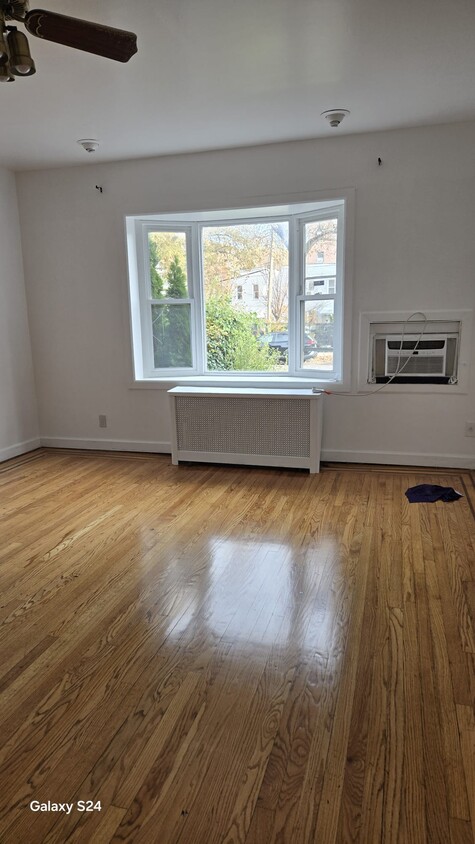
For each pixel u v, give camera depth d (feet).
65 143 12.42
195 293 15.51
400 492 11.74
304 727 5.26
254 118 11.02
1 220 14.58
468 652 6.35
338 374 14.14
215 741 5.11
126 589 7.91
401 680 5.90
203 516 10.68
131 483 12.85
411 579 8.05
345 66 8.76
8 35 5.72
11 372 15.25
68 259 15.05
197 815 4.37
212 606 7.43
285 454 13.33
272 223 14.76
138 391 15.34
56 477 13.43
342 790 4.57
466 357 12.64
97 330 15.28
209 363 16.12
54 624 7.05
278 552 9.04
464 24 7.50
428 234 12.37
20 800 4.53
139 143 12.51
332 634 6.75
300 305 14.70
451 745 5.01
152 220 14.92
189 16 7.16
